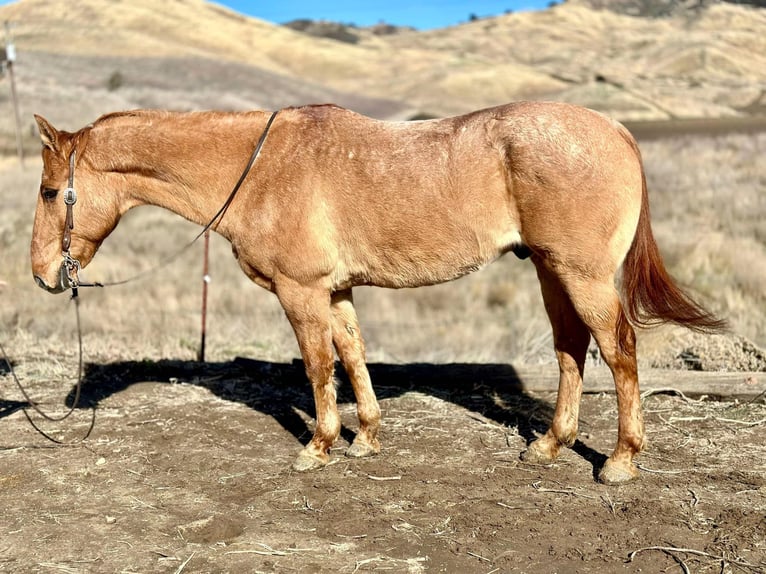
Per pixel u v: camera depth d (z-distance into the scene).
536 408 6.30
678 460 5.10
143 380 7.29
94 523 4.39
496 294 12.49
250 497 4.73
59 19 107.25
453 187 4.63
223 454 5.43
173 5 124.44
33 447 5.61
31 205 17.64
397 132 4.86
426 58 115.25
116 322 10.35
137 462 5.31
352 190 4.79
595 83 91.69
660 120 59.62
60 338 9.23
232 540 4.17
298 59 109.62
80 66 71.50
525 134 4.50
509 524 4.29
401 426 5.93
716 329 5.25
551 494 4.64
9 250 14.19
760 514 4.28
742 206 16.27
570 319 4.99
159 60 82.56
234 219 5.09
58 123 36.94
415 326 10.94
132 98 52.41
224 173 5.11
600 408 6.21
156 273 13.48
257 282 5.24
